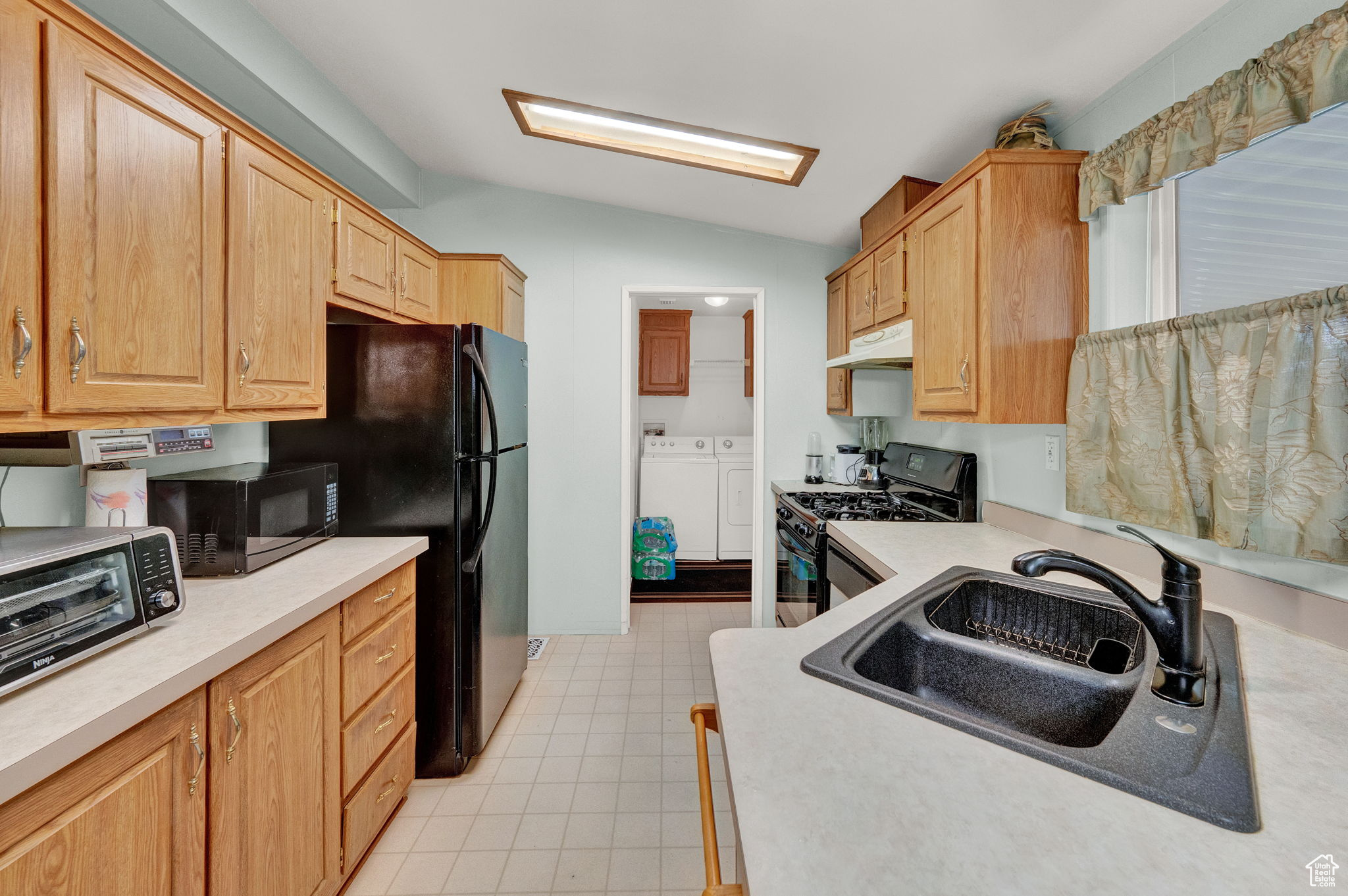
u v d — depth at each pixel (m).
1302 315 0.98
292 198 1.52
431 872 1.47
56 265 0.92
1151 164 1.26
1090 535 1.52
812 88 1.68
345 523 1.83
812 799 0.55
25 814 0.69
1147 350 1.29
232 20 1.55
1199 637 0.78
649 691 2.44
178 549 1.34
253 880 1.07
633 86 1.83
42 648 0.83
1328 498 0.93
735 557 4.49
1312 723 0.71
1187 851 0.48
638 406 4.89
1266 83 1.01
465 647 1.87
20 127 0.87
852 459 3.05
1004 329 1.51
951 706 0.97
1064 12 1.22
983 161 1.52
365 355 1.83
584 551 3.04
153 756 0.86
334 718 1.33
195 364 1.21
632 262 3.01
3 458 1.14
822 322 3.12
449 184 2.91
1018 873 0.46
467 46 1.74
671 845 1.57
